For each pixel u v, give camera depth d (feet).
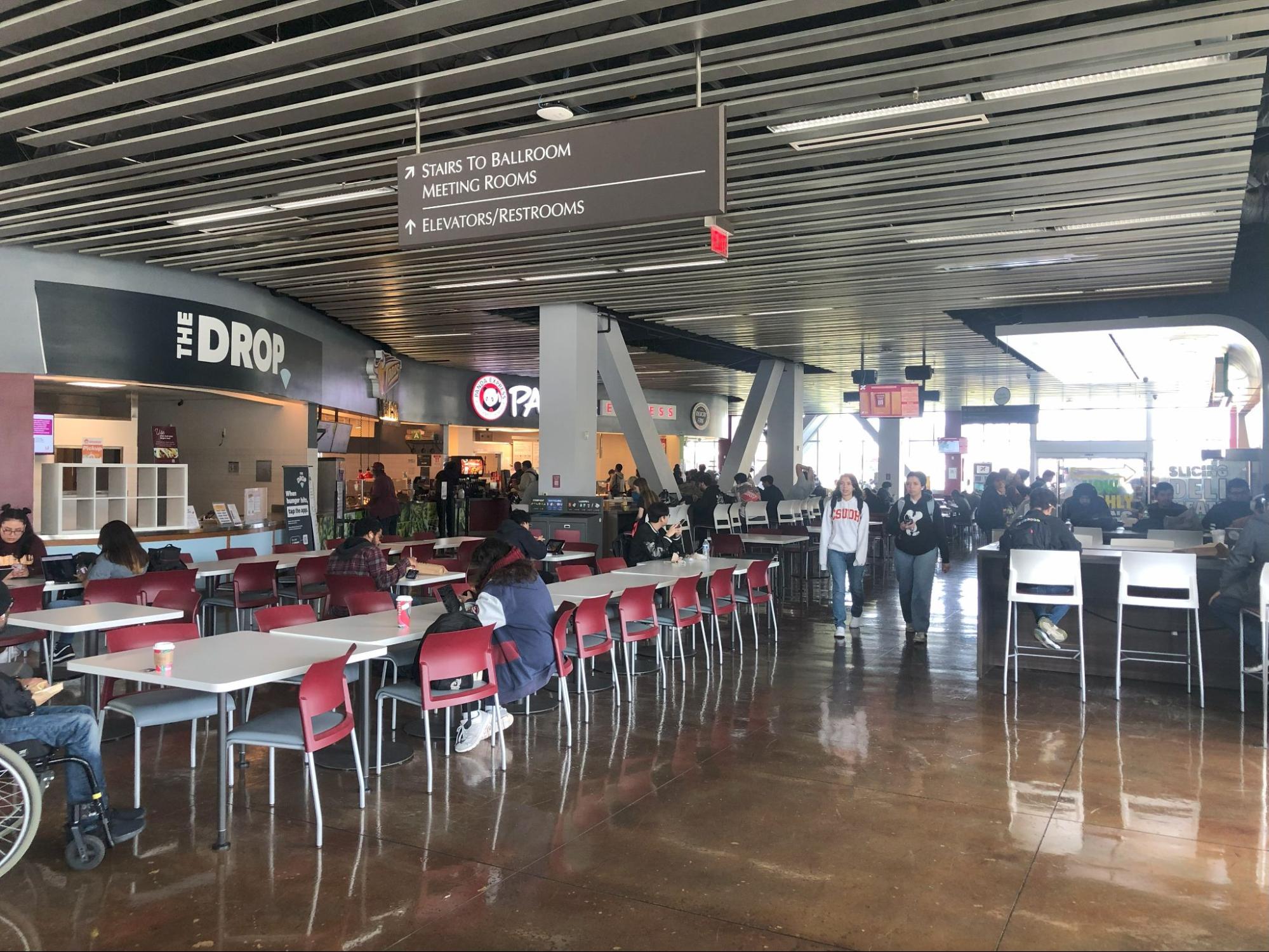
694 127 14.97
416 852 12.39
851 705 20.40
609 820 13.57
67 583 24.00
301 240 30.60
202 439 46.21
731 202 25.35
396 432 66.90
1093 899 11.10
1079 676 23.44
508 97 18.04
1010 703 20.62
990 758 16.57
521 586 17.37
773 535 35.42
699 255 31.45
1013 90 17.80
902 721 19.11
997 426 106.93
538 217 16.03
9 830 11.37
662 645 26.13
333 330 48.42
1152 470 67.15
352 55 17.22
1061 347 44.04
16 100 19.67
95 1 14.62
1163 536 28.76
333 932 10.21
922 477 28.02
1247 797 14.61
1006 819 13.67
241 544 35.81
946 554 28.96
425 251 31.40
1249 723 19.02
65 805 14.24
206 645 14.58
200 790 14.84
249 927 10.33
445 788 14.94
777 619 32.63
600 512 39.09
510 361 63.98
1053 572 21.30
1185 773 15.80
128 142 20.79
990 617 24.54
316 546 38.91
